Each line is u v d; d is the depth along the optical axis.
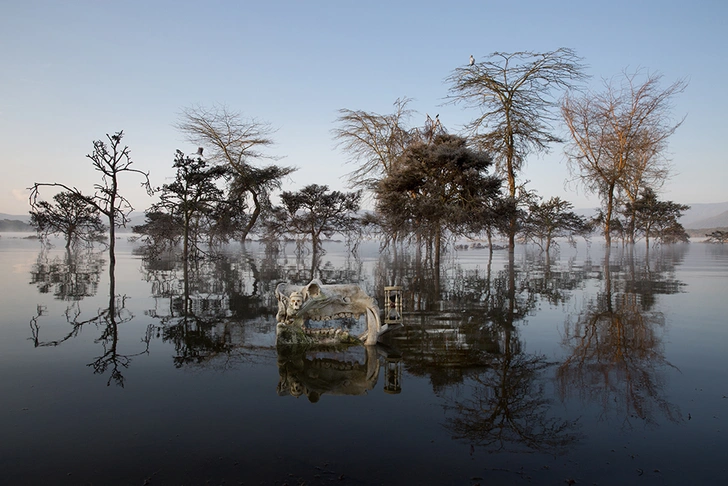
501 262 25.33
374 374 5.12
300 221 36.53
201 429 3.58
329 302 6.70
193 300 10.32
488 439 3.46
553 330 7.49
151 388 4.52
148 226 28.64
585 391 4.55
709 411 4.02
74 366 5.21
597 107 31.23
